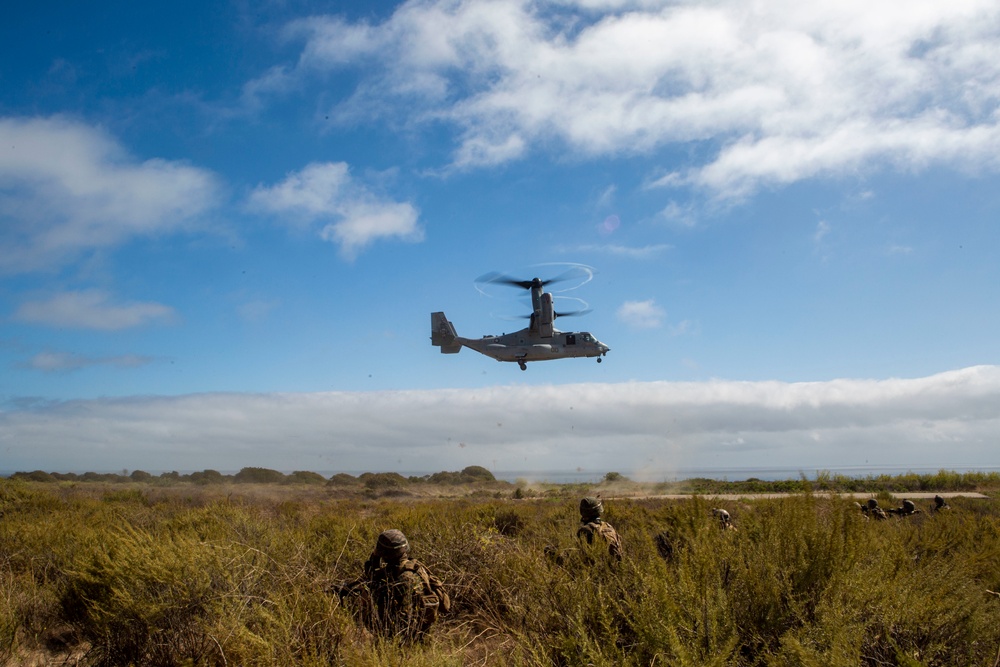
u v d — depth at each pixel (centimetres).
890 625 359
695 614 374
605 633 390
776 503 543
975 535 668
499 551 709
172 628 481
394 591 524
